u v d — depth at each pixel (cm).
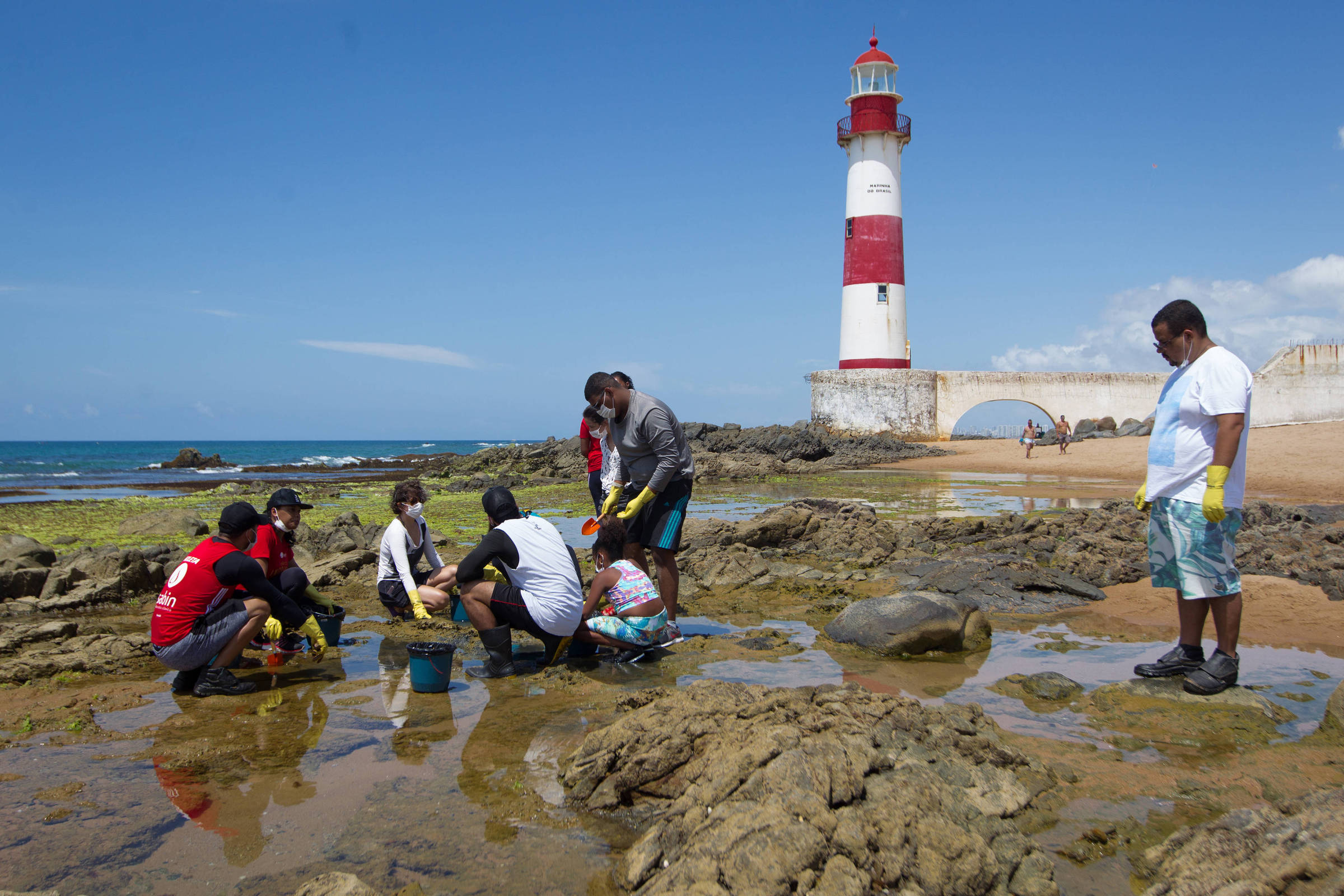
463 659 593
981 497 1998
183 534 1434
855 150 4438
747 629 673
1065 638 634
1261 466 2466
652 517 668
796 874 260
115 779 374
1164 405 500
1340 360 4422
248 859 302
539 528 568
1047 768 374
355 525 1231
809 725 364
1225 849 274
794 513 1128
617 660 577
